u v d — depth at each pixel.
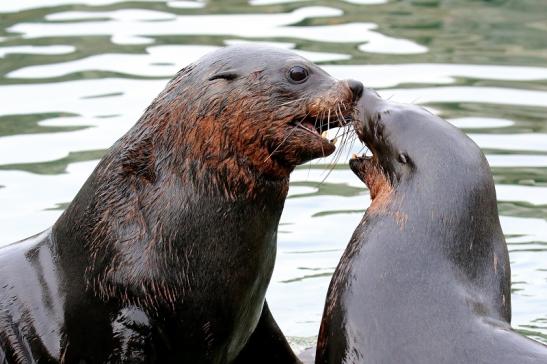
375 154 37.47
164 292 36.34
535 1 76.44
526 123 57.34
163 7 73.56
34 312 37.41
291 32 68.81
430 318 33.81
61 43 67.00
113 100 58.94
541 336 41.31
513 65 64.88
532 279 45.50
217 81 36.72
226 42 66.56
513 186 51.84
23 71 62.84
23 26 70.06
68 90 60.31
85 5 74.12
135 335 36.44
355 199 51.25
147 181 36.81
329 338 35.69
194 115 36.56
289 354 40.69
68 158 53.34
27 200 49.69
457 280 34.44
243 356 41.19
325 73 37.69
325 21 71.12
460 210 35.12
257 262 37.56
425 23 71.81
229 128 36.56
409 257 34.84
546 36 69.88
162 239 36.31
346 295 35.28
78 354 36.94
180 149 36.59
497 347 32.62
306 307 44.12
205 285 36.69
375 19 72.12
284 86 36.81
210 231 36.56
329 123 37.16
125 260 36.31
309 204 50.88
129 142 37.12
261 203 37.19
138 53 65.00
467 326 33.41
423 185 35.59
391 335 33.91
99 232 36.81
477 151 36.19
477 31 70.62
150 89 60.00
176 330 36.84
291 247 47.75
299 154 36.97
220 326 37.31
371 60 64.56
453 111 58.34
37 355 37.19
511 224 49.06
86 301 36.75
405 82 61.44
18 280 37.94
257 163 36.84
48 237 38.44
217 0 75.06
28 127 56.34
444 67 64.00
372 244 35.56
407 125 36.62
